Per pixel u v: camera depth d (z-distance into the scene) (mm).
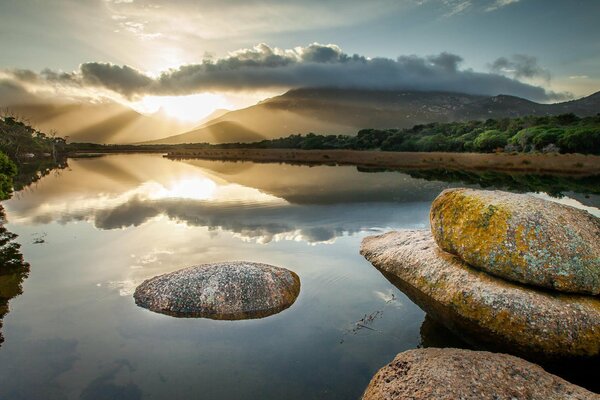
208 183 37812
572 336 7324
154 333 8945
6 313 9945
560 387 5754
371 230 17703
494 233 8828
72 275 12461
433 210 10719
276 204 24750
